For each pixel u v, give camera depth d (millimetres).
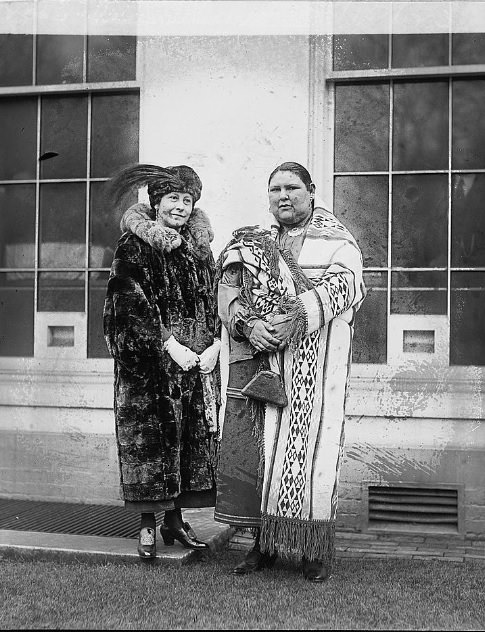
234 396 3971
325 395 3869
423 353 4973
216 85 5141
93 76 5430
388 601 3539
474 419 4832
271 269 3857
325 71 5055
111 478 5277
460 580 3867
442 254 4992
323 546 3803
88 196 5457
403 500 4902
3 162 5570
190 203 4316
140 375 4109
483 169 4953
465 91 4980
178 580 3822
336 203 5102
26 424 5406
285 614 3357
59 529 4629
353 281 3844
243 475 3932
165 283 4199
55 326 5469
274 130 5078
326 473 3830
